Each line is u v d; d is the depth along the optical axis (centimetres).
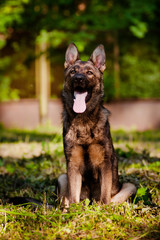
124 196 454
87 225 362
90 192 470
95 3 1420
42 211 399
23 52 1435
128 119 1427
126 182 523
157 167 592
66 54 509
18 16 1315
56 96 1472
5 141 995
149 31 1469
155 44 1477
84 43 1319
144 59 1475
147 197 430
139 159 671
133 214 404
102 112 461
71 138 446
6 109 1406
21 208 412
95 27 1363
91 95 475
